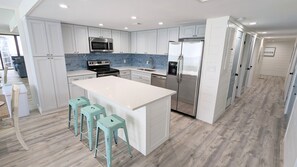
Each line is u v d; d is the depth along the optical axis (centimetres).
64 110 373
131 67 557
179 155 223
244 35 401
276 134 281
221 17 272
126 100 195
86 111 228
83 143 246
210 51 296
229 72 350
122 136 259
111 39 475
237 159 216
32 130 281
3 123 244
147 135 215
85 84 279
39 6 221
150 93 227
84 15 282
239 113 374
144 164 205
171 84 368
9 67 1019
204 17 281
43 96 343
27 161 206
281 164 207
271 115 364
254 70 681
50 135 266
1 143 243
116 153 225
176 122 323
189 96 340
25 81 643
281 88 628
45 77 338
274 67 919
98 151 227
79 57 452
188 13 253
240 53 403
